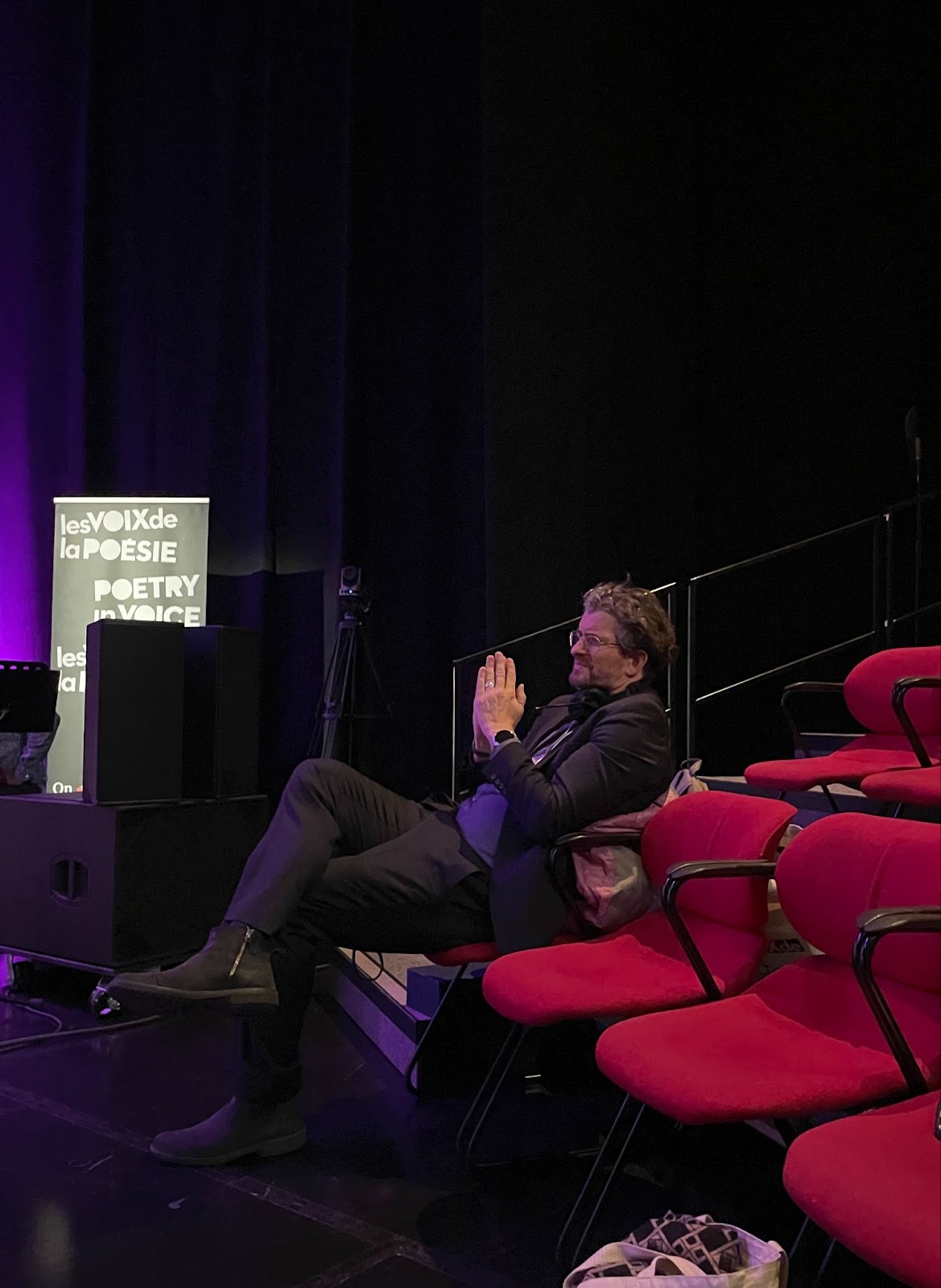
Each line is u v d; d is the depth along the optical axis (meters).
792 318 5.25
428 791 5.00
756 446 5.28
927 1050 1.74
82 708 4.71
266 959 2.38
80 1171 2.44
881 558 5.09
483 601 5.01
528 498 4.93
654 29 5.31
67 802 3.59
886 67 5.08
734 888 2.18
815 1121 2.21
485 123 4.98
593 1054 3.02
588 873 2.49
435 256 5.10
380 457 5.06
